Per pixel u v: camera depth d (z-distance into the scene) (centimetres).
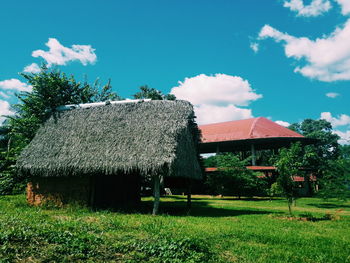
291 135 3828
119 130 1555
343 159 2208
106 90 2820
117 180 1856
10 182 2003
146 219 1118
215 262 547
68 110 1847
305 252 660
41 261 494
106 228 821
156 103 1717
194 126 1848
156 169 1290
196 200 2727
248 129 4047
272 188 1562
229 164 3016
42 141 1638
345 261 593
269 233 894
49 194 1541
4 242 565
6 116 2066
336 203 2530
